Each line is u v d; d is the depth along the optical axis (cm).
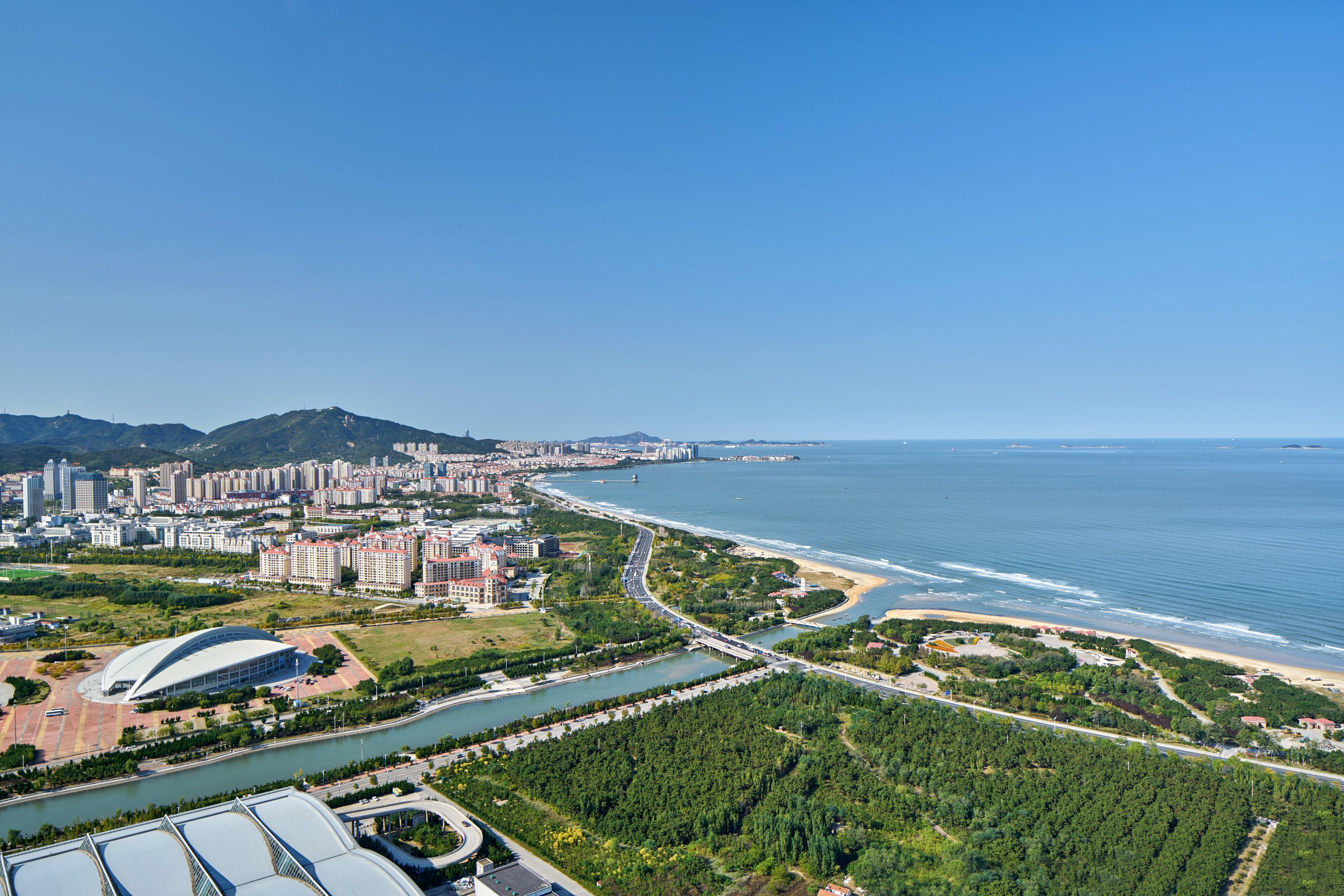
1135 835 19675
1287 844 19350
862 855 18875
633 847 19462
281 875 16262
